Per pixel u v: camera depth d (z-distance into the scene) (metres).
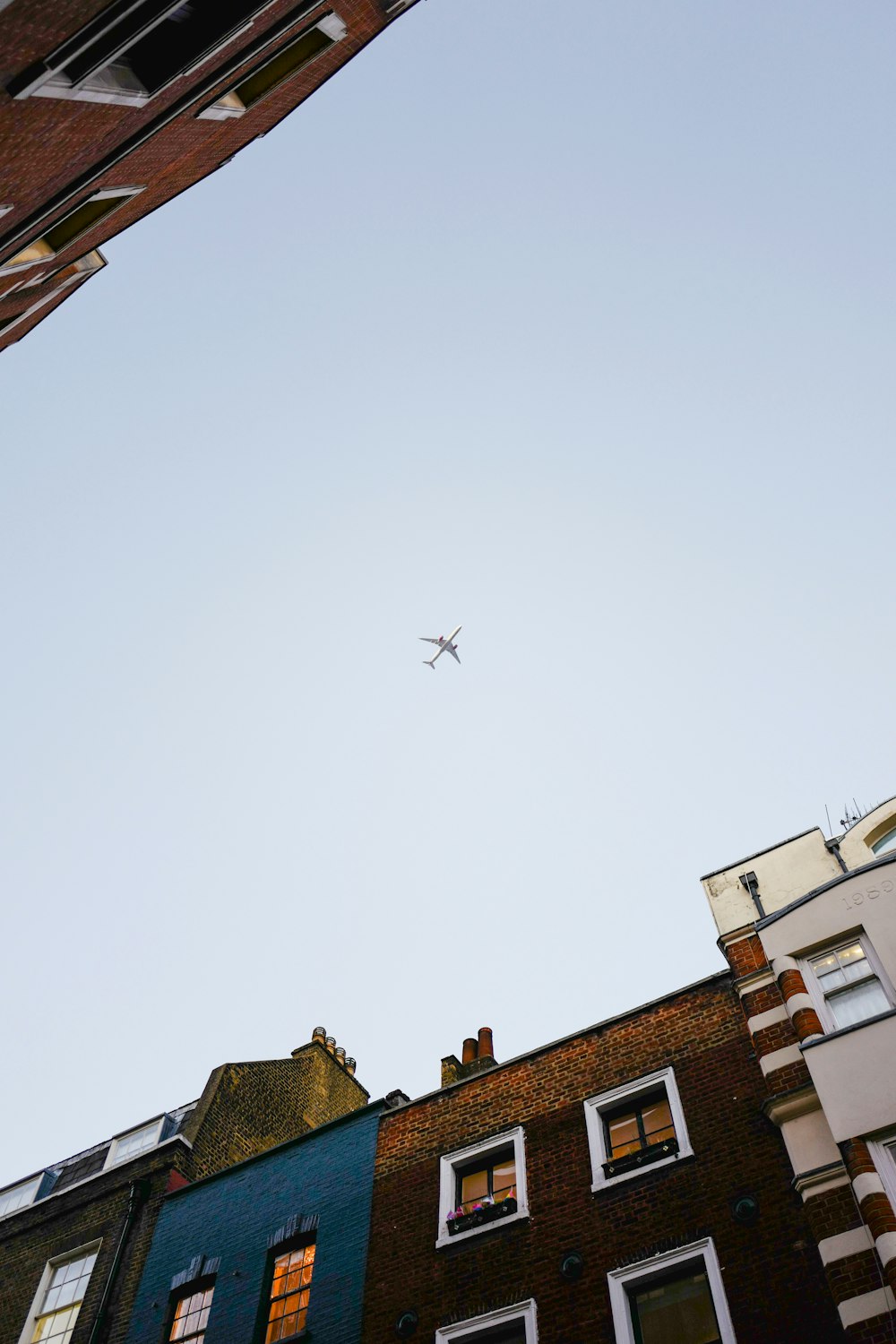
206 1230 23.03
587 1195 18.23
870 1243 14.40
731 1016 19.34
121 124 18.12
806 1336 14.49
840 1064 15.91
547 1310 16.95
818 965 17.88
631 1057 19.98
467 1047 26.92
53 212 18.86
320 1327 19.25
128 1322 22.05
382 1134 22.38
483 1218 19.03
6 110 15.15
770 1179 16.58
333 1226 21.05
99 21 15.17
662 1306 16.19
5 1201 28.61
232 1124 28.16
